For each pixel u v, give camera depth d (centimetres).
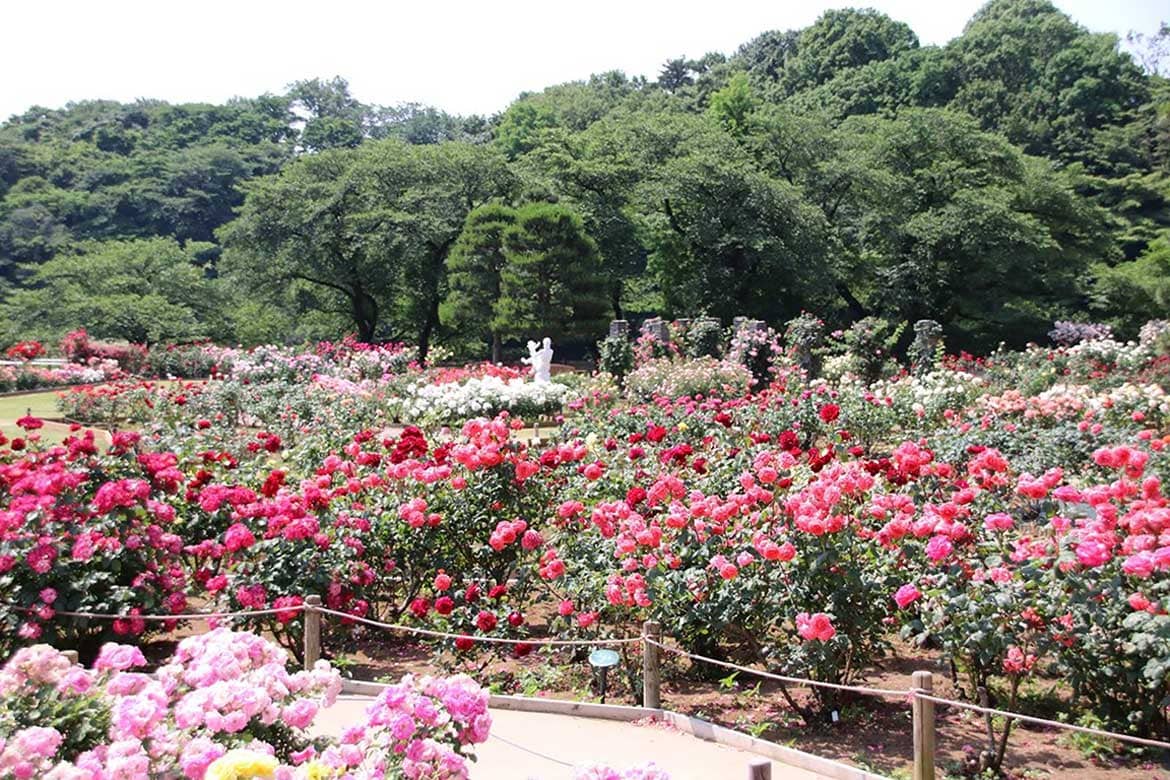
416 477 709
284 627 624
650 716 545
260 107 8388
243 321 4131
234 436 1209
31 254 5419
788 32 7231
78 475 652
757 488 566
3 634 598
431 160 3934
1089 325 3500
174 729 336
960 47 5650
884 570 538
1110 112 5100
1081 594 465
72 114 8031
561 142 4097
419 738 334
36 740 308
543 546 691
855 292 4156
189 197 6059
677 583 560
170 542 641
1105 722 490
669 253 3891
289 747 358
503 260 3512
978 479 650
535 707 565
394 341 4344
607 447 1011
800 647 515
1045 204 3906
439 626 656
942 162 3869
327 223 3775
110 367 2666
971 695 542
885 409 1328
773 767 476
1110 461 579
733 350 2255
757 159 4009
